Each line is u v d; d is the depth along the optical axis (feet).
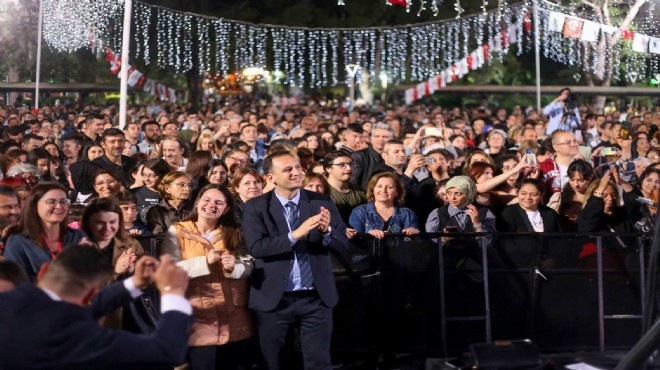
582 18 70.54
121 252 26.61
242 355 30.01
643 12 70.59
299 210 29.01
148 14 91.15
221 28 89.30
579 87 118.52
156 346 17.43
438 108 111.34
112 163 43.14
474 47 104.73
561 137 43.70
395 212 34.68
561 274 32.68
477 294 32.42
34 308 17.19
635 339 32.96
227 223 28.89
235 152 41.09
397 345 32.22
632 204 36.35
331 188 37.22
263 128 73.61
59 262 17.78
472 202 35.63
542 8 70.13
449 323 32.27
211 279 28.50
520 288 32.65
